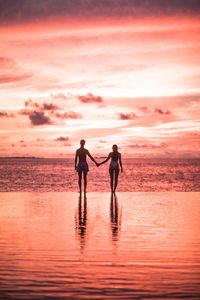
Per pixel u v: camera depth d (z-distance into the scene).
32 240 10.94
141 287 7.23
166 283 7.44
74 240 10.93
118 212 15.86
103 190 29.02
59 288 7.19
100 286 7.29
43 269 8.28
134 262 8.82
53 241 10.82
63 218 14.47
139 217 14.69
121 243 10.61
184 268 8.38
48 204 18.11
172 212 15.87
